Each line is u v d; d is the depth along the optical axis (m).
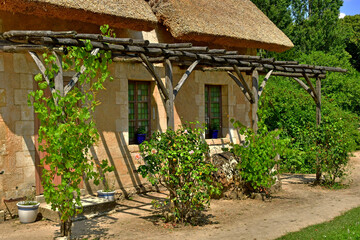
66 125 5.11
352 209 7.19
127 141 8.78
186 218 6.51
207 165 6.60
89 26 8.27
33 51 5.57
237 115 11.52
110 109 8.46
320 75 10.55
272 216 6.93
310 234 5.54
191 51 7.48
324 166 9.69
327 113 13.41
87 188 7.97
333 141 9.61
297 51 23.88
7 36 5.60
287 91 13.34
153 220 6.74
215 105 11.21
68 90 5.36
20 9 6.66
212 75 10.78
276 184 9.14
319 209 7.38
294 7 25.83
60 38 5.45
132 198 8.59
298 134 12.29
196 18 9.23
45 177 5.20
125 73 8.75
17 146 7.03
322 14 25.94
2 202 6.81
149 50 6.82
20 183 7.06
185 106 10.00
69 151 5.18
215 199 8.36
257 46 10.76
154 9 9.15
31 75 7.23
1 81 6.82
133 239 5.66
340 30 25.69
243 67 9.23
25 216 6.60
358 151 16.50
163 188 9.56
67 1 7.01
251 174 8.20
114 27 8.63
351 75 18.72
